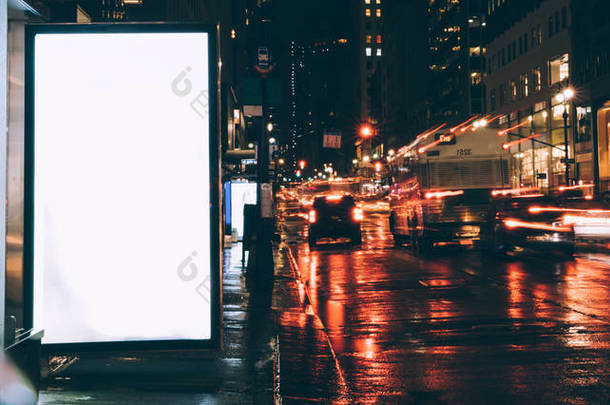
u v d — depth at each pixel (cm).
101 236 636
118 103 636
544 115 6956
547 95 6856
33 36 635
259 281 1683
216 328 638
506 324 1102
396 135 14562
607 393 697
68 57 636
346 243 3266
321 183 8100
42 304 632
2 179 499
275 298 1436
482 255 2442
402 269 2052
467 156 2459
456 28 9769
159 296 637
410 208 2736
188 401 637
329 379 775
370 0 18675
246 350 890
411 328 1098
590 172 6006
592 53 5875
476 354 895
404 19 13812
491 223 2288
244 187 3653
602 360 841
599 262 2103
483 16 9169
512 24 7806
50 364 767
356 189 8081
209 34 641
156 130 637
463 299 1400
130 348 636
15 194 629
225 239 3484
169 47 639
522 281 1662
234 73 8612
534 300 1350
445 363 849
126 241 636
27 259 630
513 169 2459
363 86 18538
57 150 635
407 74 13750
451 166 2461
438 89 11062
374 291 1573
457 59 9725
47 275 632
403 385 748
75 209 635
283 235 4288
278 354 865
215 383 711
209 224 638
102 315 635
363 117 18425
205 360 829
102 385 701
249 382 718
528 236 2205
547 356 870
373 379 776
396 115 14562
